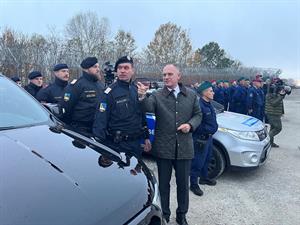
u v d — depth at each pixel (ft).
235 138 17.65
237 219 13.55
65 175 6.10
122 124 11.28
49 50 37.22
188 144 11.96
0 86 10.18
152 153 12.24
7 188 5.40
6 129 8.06
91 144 8.20
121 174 6.83
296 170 20.66
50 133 8.29
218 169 17.87
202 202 15.19
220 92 37.27
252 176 19.21
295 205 15.15
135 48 132.67
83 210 5.28
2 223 4.63
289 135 34.04
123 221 5.57
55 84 17.53
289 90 26.68
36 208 5.04
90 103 13.57
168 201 12.32
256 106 32.96
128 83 11.55
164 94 11.85
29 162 6.34
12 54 33.63
